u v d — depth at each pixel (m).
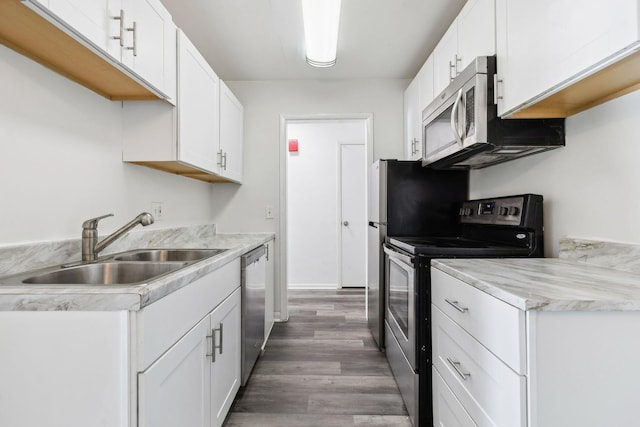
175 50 1.68
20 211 1.13
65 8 0.95
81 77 1.35
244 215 3.06
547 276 1.08
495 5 1.42
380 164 2.38
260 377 2.03
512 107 1.30
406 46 2.47
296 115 3.07
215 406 1.38
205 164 2.07
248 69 2.85
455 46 1.86
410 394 1.60
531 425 0.80
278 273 3.06
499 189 1.98
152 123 1.69
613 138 1.21
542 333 0.80
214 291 1.38
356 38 2.36
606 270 1.18
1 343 0.81
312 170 4.43
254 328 2.08
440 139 1.85
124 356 0.81
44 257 1.20
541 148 1.50
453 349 1.24
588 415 0.80
